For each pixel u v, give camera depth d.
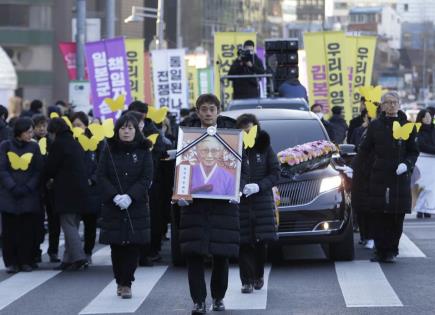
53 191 25.27
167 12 145.75
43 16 113.12
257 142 20.11
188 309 19.30
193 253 18.12
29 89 113.38
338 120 40.31
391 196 24.59
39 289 22.38
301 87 40.81
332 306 19.14
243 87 41.50
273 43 46.75
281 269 24.44
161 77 52.41
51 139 28.41
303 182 24.62
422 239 29.89
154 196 25.89
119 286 20.81
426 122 37.69
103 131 20.70
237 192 18.14
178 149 18.34
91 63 46.22
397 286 21.28
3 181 25.34
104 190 20.58
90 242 26.45
